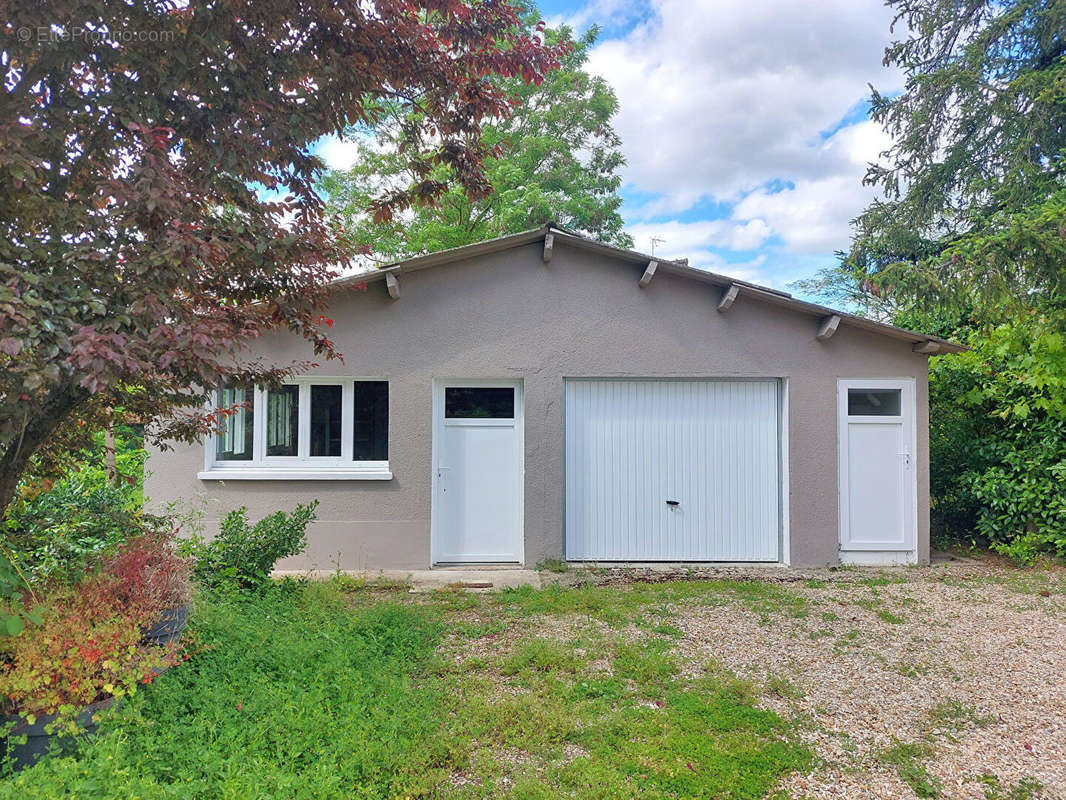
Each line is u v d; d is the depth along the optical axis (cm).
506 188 1723
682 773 306
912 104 1437
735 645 488
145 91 329
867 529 774
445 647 476
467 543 768
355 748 301
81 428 409
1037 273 776
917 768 319
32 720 268
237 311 360
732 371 768
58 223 298
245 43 363
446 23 423
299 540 627
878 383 774
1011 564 779
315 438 762
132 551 376
